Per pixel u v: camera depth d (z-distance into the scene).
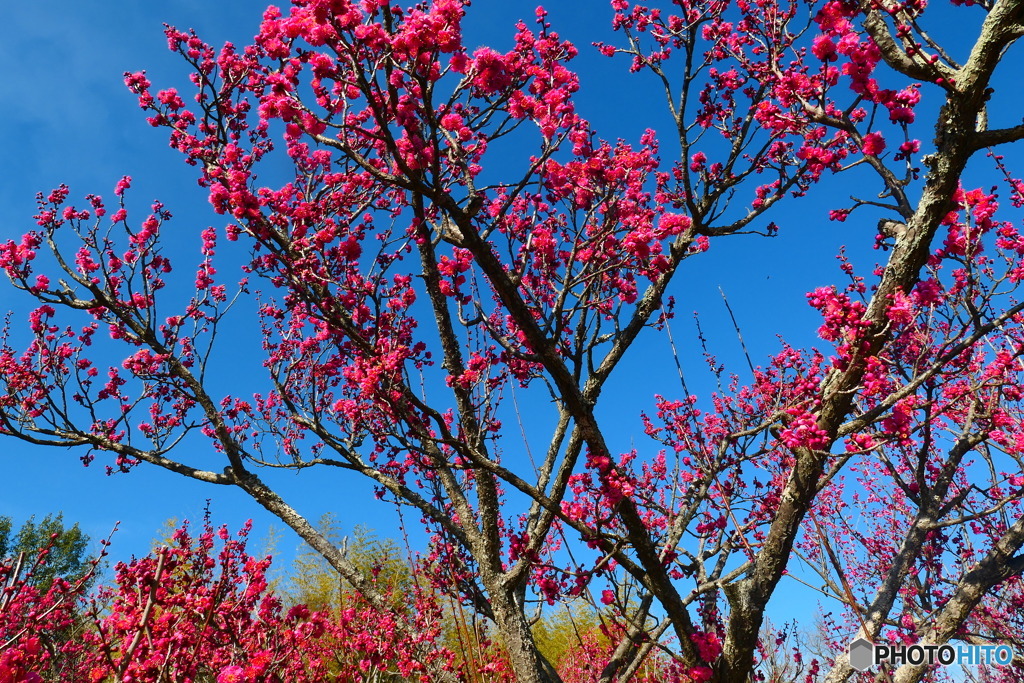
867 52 3.74
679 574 5.39
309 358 6.59
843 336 3.71
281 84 3.39
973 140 3.62
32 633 4.20
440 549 6.48
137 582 4.49
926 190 3.77
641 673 6.30
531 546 5.07
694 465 5.70
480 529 5.95
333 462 6.28
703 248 5.50
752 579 3.88
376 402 4.29
